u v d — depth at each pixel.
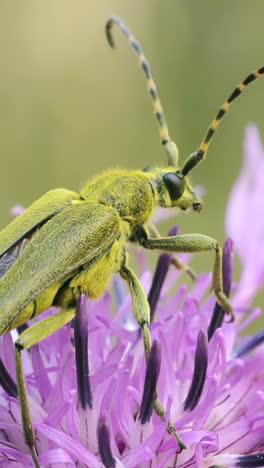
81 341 0.08
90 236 0.08
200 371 0.08
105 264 0.08
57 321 0.08
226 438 0.08
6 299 0.08
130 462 0.08
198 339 0.08
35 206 0.08
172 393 0.08
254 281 0.09
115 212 0.08
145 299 0.08
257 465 0.08
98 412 0.08
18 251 0.08
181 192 0.09
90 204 0.08
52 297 0.08
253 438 0.08
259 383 0.09
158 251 0.09
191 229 0.14
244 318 0.10
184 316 0.09
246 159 0.10
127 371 0.08
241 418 0.08
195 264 0.12
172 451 0.08
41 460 0.08
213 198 0.14
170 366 0.08
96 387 0.08
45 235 0.08
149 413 0.08
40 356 0.08
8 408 0.08
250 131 0.10
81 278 0.08
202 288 0.09
